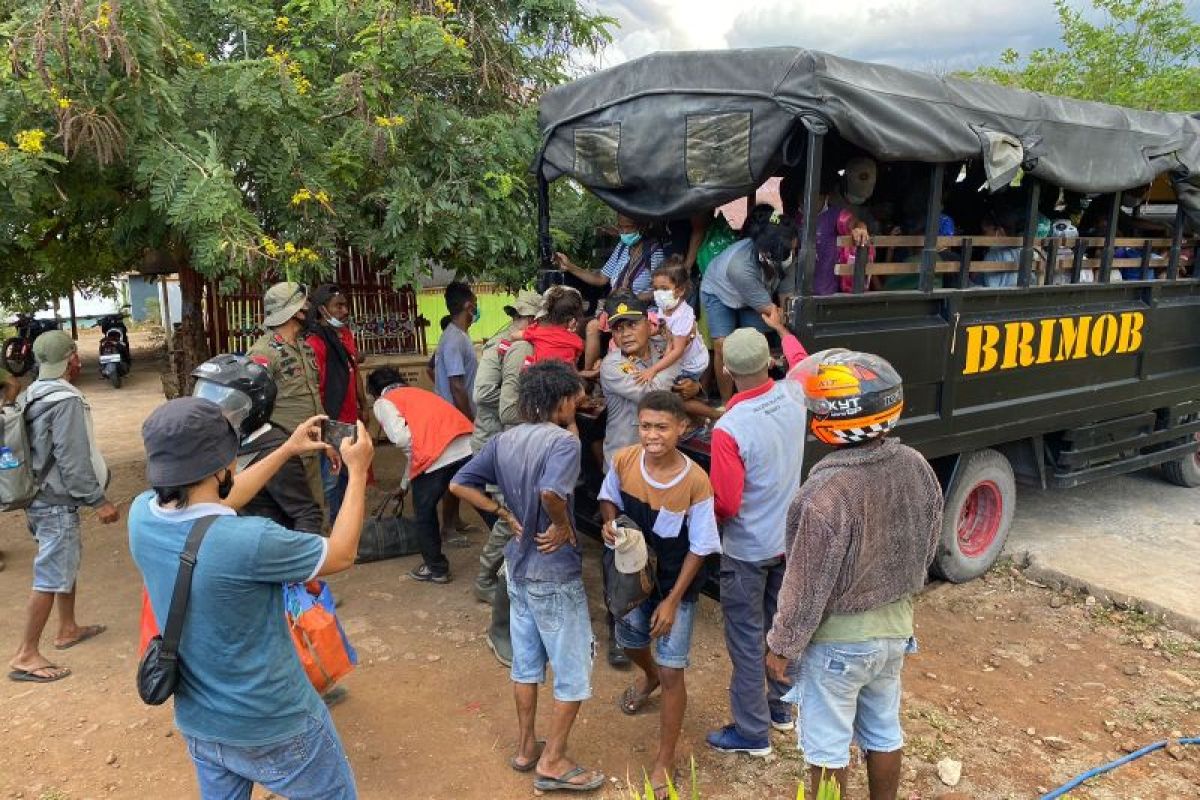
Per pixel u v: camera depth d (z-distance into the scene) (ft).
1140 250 20.20
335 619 10.05
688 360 13.98
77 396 13.48
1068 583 17.17
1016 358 16.99
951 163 15.83
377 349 28.81
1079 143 16.51
